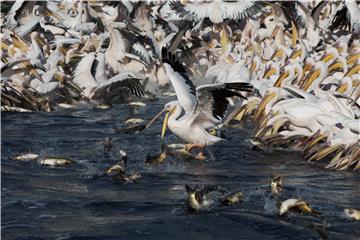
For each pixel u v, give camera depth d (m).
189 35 28.23
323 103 16.80
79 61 23.58
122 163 14.43
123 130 18.03
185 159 15.48
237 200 12.49
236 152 16.17
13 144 16.75
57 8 31.05
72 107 21.80
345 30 29.08
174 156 15.54
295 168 14.95
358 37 25.41
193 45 27.89
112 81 22.25
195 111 15.20
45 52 26.53
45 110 21.03
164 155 15.15
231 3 22.25
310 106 16.52
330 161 15.45
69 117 20.17
